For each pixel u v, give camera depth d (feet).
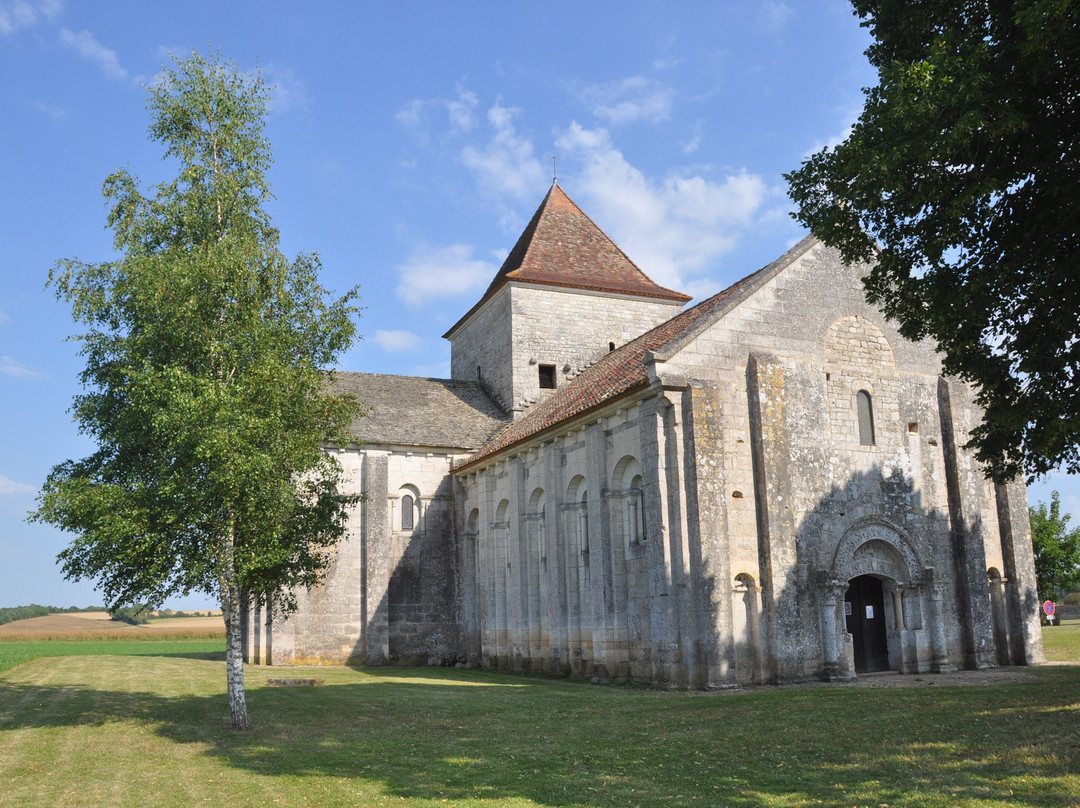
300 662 106.11
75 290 59.00
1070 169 44.01
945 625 82.79
